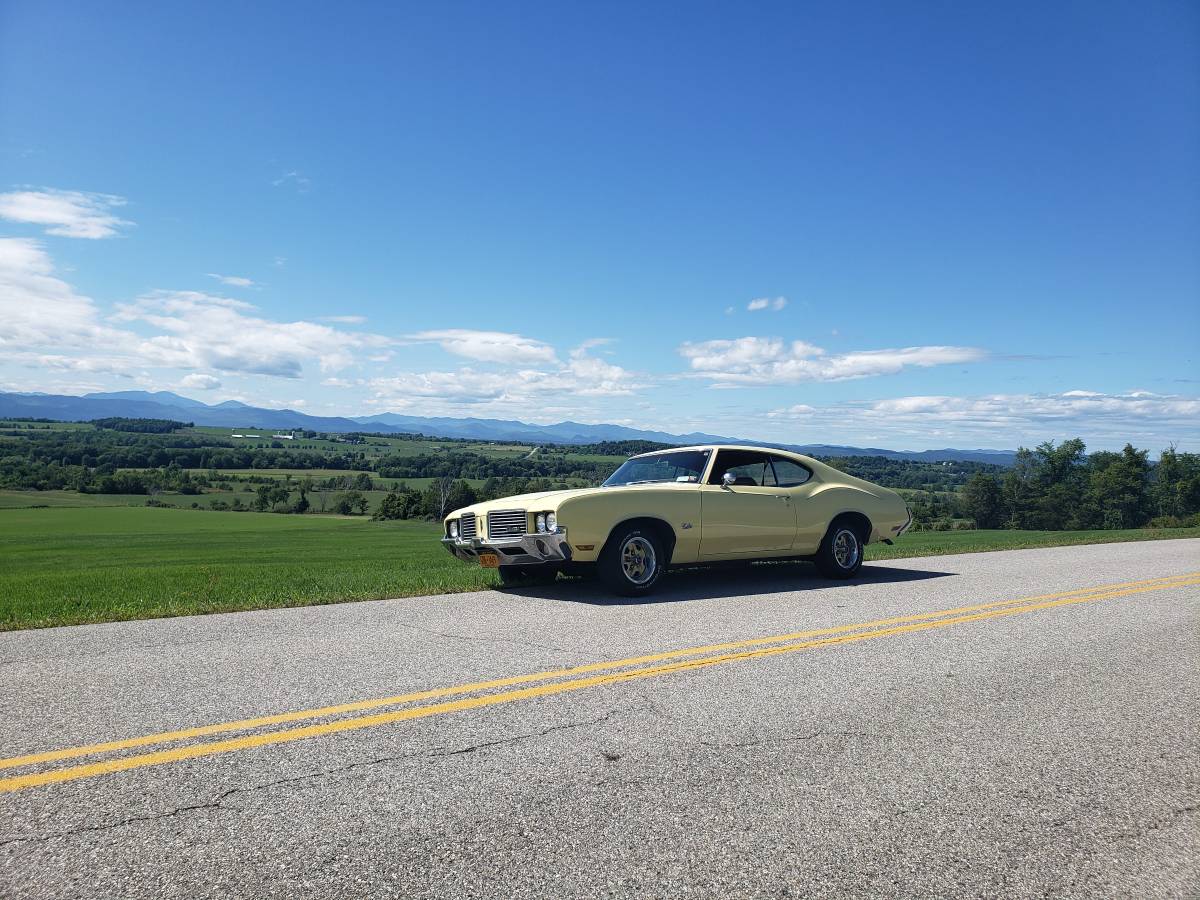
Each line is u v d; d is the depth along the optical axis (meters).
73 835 2.58
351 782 3.05
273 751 3.38
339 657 5.17
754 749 3.47
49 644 5.61
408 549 43.84
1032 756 3.44
